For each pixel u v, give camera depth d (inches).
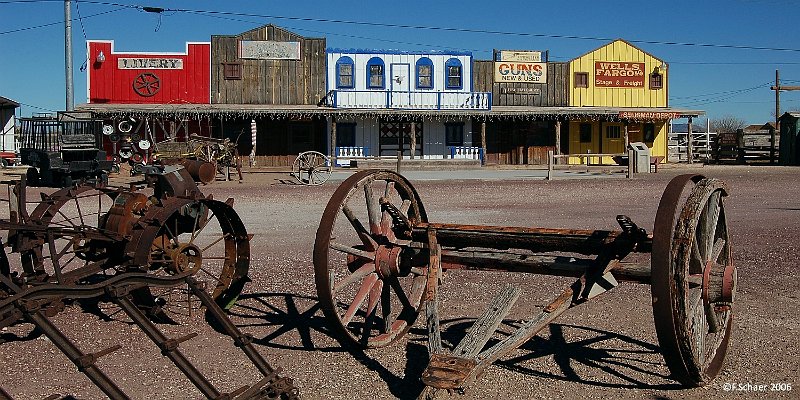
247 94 1498.5
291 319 279.1
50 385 205.8
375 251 236.5
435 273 223.0
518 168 1384.1
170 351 154.6
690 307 188.4
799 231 500.7
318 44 1517.0
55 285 141.9
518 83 1601.9
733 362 222.2
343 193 223.1
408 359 229.3
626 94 1633.9
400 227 237.1
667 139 1640.0
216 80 1485.0
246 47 1491.1
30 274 272.2
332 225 217.2
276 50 1502.2
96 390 201.8
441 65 1555.1
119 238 268.8
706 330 209.3
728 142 1595.7
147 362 225.6
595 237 212.2
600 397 195.5
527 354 232.4
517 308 289.9
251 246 454.0
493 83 1594.5
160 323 273.4
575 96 1624.0
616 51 1626.5
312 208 679.7
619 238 207.8
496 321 197.6
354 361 227.8
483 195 805.2
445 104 1501.0
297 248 446.0
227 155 1067.9
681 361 185.2
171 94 1470.2
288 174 1172.5
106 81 1449.3
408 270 239.1
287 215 625.0
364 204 661.9
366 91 1477.6
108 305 297.0
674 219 178.9
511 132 1589.6
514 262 222.8
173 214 293.0
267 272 369.4
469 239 229.8
